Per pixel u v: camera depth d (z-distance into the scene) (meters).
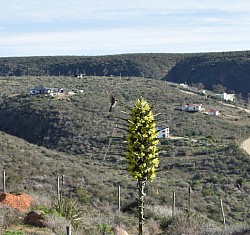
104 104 82.31
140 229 14.89
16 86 111.00
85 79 123.62
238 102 118.56
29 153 47.50
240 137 77.56
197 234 18.89
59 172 40.72
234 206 37.88
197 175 52.94
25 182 35.16
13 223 16.39
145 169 14.33
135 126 14.17
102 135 67.25
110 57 176.62
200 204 36.25
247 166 55.19
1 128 77.94
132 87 108.44
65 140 68.25
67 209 18.55
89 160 58.50
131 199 33.06
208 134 78.56
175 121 83.56
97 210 25.41
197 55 172.00
